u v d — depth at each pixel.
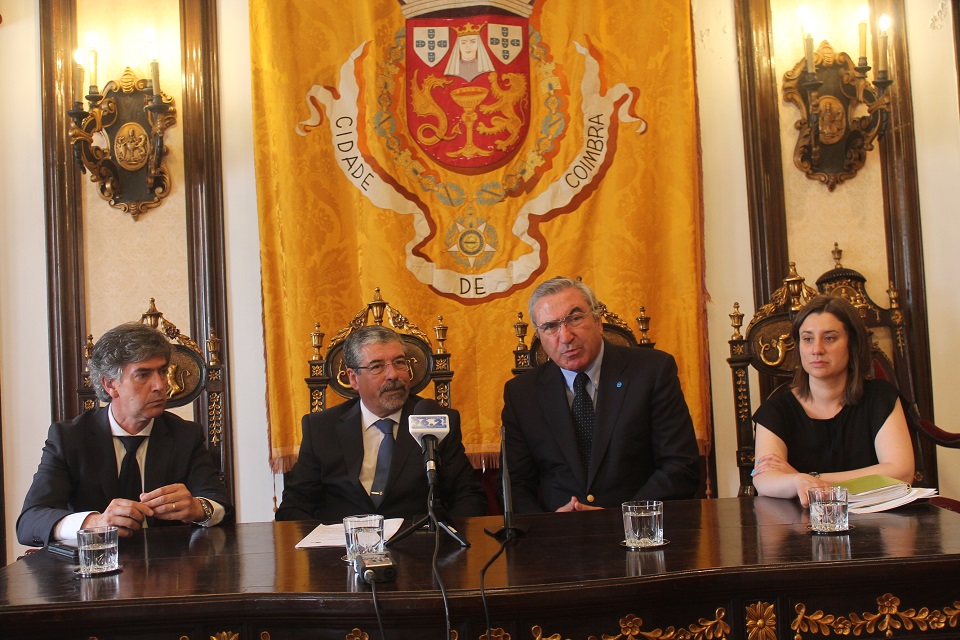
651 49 4.28
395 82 4.28
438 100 4.29
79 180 4.28
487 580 1.77
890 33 4.38
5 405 4.18
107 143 4.26
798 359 2.98
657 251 4.24
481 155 4.28
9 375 4.19
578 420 3.18
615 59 4.29
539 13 4.34
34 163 4.25
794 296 3.70
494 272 4.25
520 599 1.69
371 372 2.99
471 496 3.00
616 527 2.32
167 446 2.88
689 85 4.24
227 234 4.25
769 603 1.81
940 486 4.27
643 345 3.74
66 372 4.18
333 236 4.20
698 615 1.80
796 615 1.81
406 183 4.25
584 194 4.26
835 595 1.81
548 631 1.73
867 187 4.36
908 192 4.32
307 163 4.18
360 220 4.21
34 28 4.28
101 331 4.25
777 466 2.74
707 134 4.34
